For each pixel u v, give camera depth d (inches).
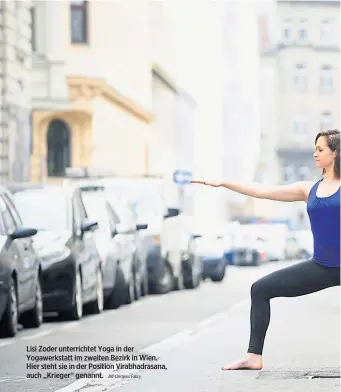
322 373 465.7
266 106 4362.7
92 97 1823.3
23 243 725.9
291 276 450.0
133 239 1063.6
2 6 1425.9
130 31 2070.6
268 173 4330.7
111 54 1911.9
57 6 1802.4
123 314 882.1
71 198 861.8
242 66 3949.3
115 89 1916.8
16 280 689.6
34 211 844.0
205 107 3312.0
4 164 1430.9
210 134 3321.9
